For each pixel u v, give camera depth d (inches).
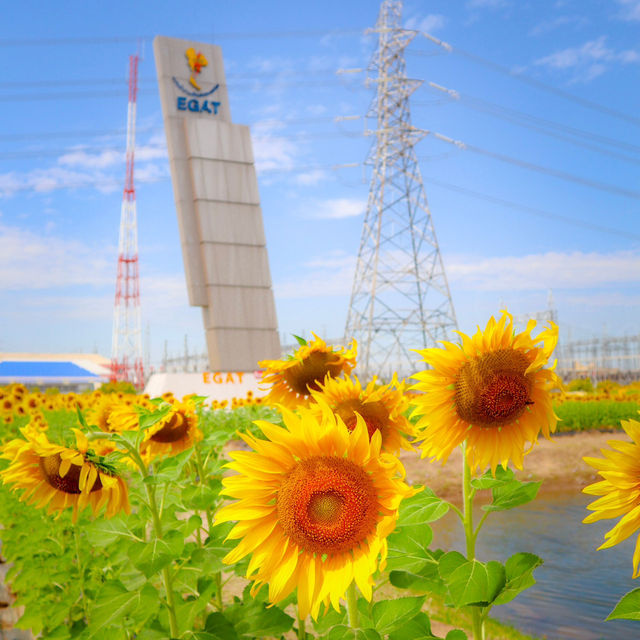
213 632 102.2
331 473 62.4
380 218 1998.0
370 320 1910.7
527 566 72.1
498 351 78.5
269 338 1755.7
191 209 1744.6
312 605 61.2
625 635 210.8
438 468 553.6
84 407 430.3
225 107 1812.3
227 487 65.4
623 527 53.8
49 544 180.5
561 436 735.1
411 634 77.0
